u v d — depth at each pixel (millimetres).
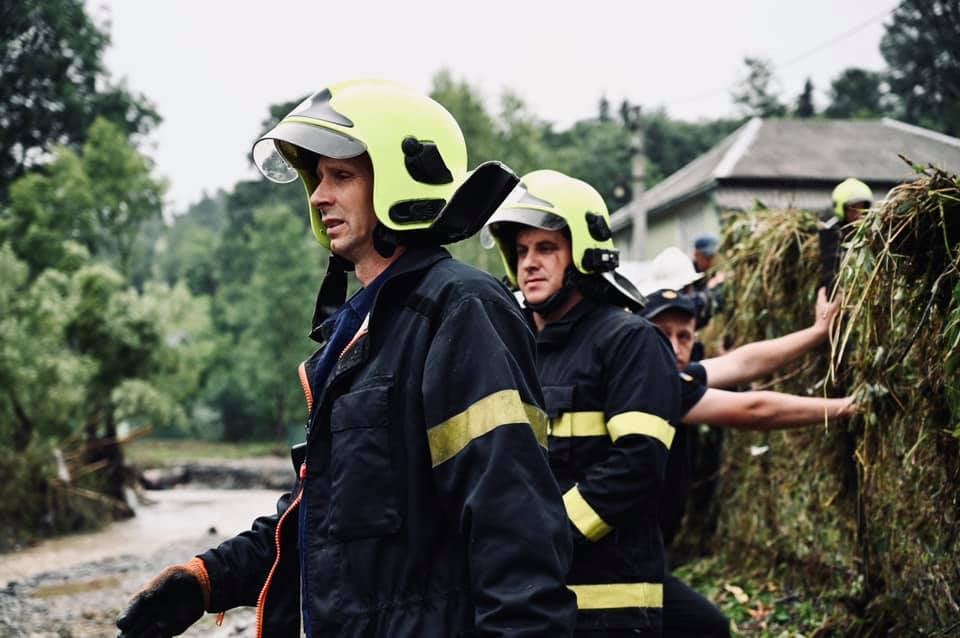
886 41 40281
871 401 3674
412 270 2064
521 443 1879
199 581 2299
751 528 5668
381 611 1913
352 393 2002
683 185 26656
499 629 1770
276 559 2250
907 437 3619
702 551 6398
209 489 27031
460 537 1949
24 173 38469
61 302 17188
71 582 9586
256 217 45906
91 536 13891
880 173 22766
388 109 2121
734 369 3852
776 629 4734
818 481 4805
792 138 24719
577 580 3035
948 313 3207
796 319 4898
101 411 18016
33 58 38062
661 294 3939
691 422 3598
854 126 25266
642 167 21906
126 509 16531
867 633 3926
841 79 52656
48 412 16297
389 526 1925
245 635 6430
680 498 3656
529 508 1833
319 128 2105
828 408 3652
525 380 1997
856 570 4391
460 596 1921
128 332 18016
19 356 15672
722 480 6086
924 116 39531
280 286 43688
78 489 15297
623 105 54375
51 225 28125
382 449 1952
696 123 56938
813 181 22828
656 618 3096
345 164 2150
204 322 20766
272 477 28672
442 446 1924
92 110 40531
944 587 3521
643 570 3076
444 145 2166
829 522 4758
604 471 3035
